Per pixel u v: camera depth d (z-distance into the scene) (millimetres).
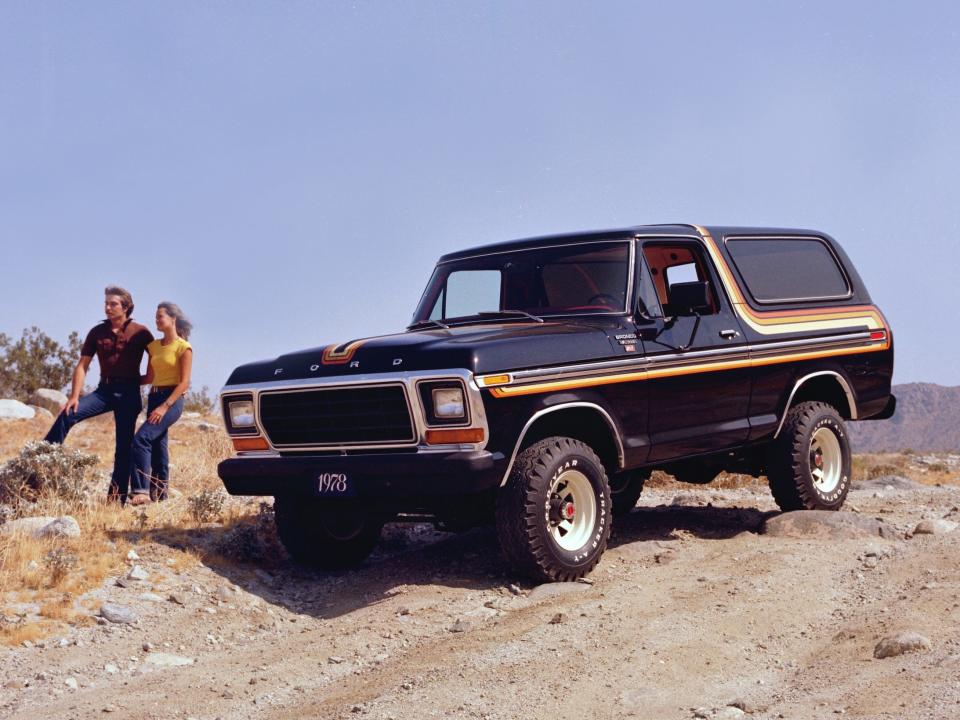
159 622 6273
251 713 4840
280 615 6738
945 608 5652
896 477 12039
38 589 6477
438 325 7680
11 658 5523
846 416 9281
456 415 6305
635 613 5965
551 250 7805
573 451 6789
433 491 6359
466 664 5195
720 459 8992
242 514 8922
